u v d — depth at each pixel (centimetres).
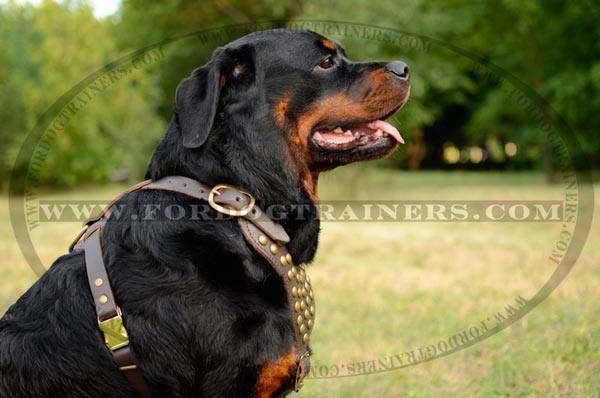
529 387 356
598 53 1834
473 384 373
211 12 1495
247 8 1414
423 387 372
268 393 232
